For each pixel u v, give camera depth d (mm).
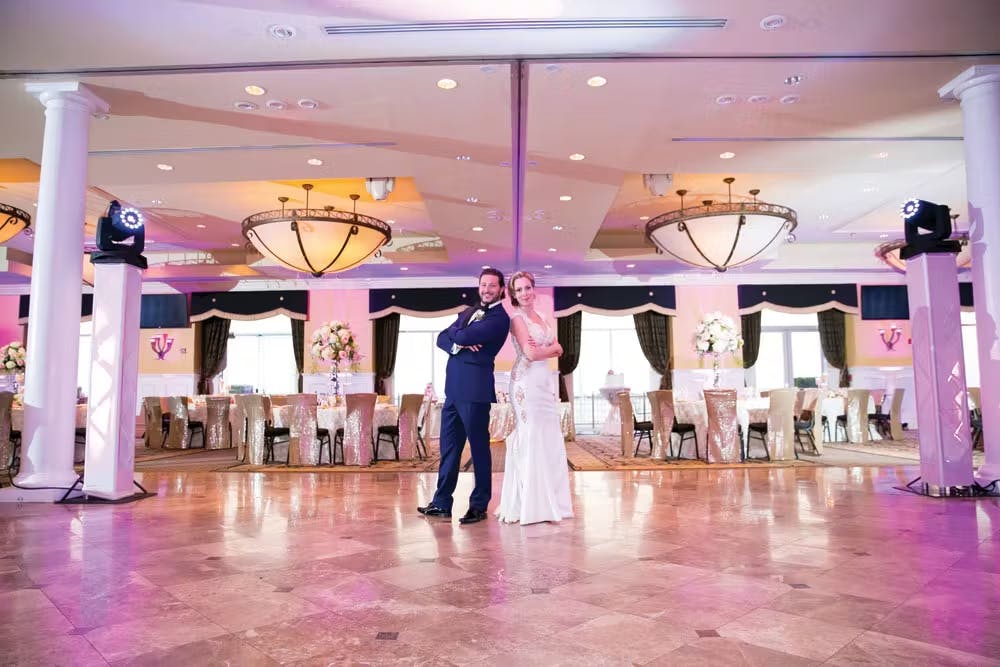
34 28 4680
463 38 4895
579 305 15016
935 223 5203
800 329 15664
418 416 9227
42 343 5125
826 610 2266
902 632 2047
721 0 4465
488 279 4109
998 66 5293
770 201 10531
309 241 9922
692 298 14977
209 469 7703
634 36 4891
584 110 6145
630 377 16078
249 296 14953
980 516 4148
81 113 5527
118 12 4512
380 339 15188
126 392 5191
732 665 1794
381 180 8938
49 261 5219
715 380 9633
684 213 9859
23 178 8844
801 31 4840
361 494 5414
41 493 4969
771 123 6484
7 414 7676
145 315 14938
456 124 6445
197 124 6355
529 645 1953
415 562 2988
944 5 4539
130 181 8070
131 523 4082
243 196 10172
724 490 5484
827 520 4031
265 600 2426
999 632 2045
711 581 2641
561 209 9438
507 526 3887
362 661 1840
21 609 2344
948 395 5098
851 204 10664
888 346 14781
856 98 5934
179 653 1910
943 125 6578
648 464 8008
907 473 6676
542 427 4090
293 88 5645
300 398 8188
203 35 4809
